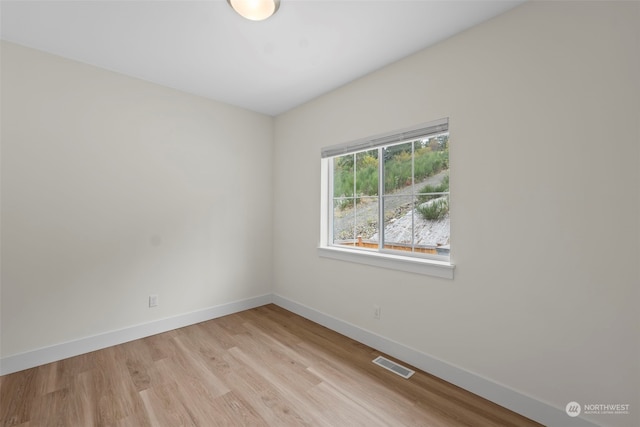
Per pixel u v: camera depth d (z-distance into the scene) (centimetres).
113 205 240
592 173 139
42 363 208
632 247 129
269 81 260
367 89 246
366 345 242
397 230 240
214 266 302
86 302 228
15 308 200
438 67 198
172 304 272
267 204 349
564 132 147
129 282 248
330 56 218
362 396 176
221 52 213
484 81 176
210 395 176
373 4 163
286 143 335
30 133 206
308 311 302
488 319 173
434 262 200
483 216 176
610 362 134
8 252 198
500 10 167
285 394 178
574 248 144
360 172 272
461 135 186
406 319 215
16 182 201
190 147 285
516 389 162
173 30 188
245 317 305
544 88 153
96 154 232
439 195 216
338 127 272
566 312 146
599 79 137
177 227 276
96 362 212
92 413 160
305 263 308
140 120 254
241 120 324
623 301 131
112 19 177
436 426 152
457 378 186
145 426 151
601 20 137
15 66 201
